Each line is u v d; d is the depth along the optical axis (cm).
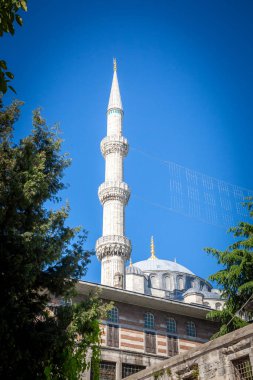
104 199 7238
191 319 3944
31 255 1719
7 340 1602
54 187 2073
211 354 1884
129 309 3697
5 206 1758
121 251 6706
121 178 7400
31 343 1734
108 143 7656
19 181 1792
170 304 3806
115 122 8075
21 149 1969
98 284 3503
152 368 2141
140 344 3588
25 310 1692
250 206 3434
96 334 1981
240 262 3319
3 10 1032
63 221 2022
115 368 3369
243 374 1767
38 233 1823
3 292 1655
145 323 3716
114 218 7000
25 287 1711
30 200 1781
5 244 1712
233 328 3194
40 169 1925
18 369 1678
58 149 2127
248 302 2823
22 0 1035
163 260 9281
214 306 7269
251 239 3284
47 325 1856
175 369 2020
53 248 1866
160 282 8612
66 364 1859
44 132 2145
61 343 1777
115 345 3484
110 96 8519
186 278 8850
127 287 7319
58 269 1981
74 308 1931
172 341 3744
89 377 2917
